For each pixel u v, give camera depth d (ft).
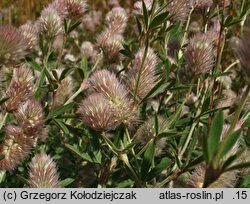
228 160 0.59
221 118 0.59
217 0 1.12
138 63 0.88
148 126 0.85
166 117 0.98
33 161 0.78
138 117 0.86
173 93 1.12
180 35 1.08
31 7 2.14
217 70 0.98
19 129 0.81
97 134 0.83
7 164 0.80
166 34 1.06
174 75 1.03
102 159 0.88
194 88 1.12
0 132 0.80
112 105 0.80
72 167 0.97
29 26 0.98
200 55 0.88
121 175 0.94
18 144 0.81
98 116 0.78
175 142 0.92
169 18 1.00
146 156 0.78
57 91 0.97
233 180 0.77
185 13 1.04
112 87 0.81
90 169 0.98
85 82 0.95
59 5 1.06
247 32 0.59
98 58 1.09
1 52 0.77
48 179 0.77
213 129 0.59
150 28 0.86
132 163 0.89
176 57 0.98
